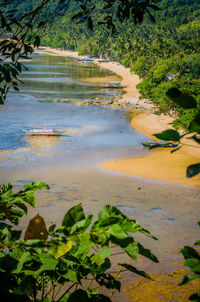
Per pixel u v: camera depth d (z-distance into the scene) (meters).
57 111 67.31
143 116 66.50
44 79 112.06
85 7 2.91
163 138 1.53
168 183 32.12
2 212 2.38
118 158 41.75
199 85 50.19
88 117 64.19
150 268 14.16
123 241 1.74
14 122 56.69
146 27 184.25
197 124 1.49
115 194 27.61
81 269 2.43
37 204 23.11
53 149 44.34
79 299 2.20
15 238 2.14
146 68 115.88
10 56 3.19
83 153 43.38
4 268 2.08
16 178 33.03
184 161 39.03
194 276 1.49
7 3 2.78
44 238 1.82
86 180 32.44
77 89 96.81
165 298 11.51
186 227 19.48
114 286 2.44
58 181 31.89
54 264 2.09
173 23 191.62
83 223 1.75
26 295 2.03
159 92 62.78
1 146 44.06
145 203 24.89
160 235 18.00
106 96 88.00
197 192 29.06
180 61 88.38
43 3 2.85
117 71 157.00
